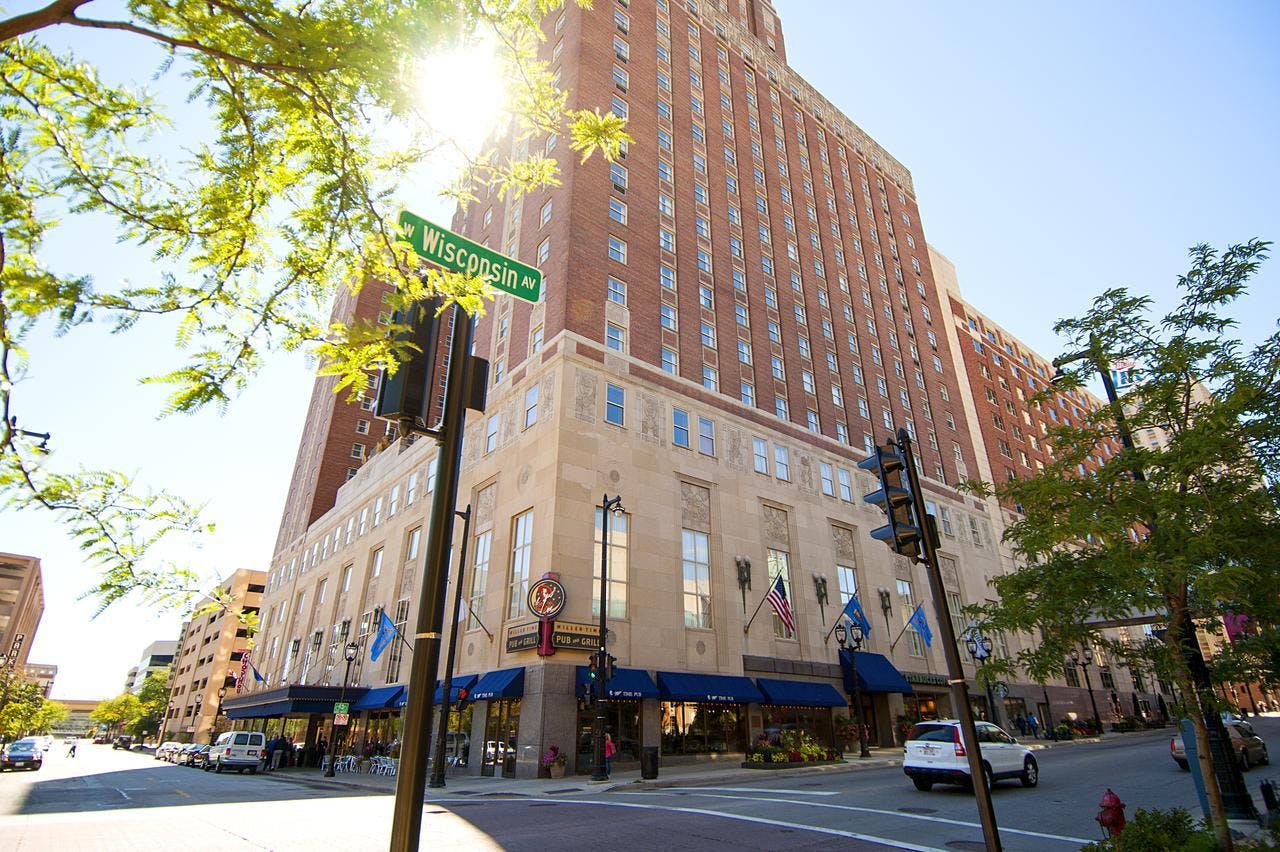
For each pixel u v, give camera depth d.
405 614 36.41
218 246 5.04
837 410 45.12
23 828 12.02
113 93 4.88
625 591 28.17
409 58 5.05
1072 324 9.93
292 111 5.17
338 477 62.28
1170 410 8.88
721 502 33.41
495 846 10.02
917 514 7.80
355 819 13.37
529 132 6.40
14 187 4.57
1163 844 7.93
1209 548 7.56
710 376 37.25
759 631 32.00
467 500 34.22
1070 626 8.74
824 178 56.97
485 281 5.33
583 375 30.64
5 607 104.19
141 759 56.06
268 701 39.94
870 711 35.41
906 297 59.72
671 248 39.09
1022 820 12.13
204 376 4.90
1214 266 8.88
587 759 24.50
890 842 10.16
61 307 4.23
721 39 52.59
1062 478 9.09
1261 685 8.40
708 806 14.22
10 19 4.13
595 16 41.78
